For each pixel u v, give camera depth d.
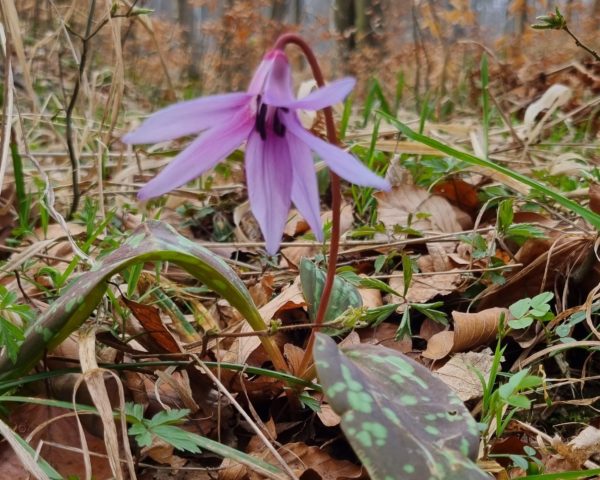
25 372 0.20
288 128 0.17
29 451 0.17
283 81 0.17
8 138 0.30
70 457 0.20
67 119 0.40
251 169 0.17
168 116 0.16
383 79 0.99
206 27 0.95
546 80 0.72
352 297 0.24
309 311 0.24
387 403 0.16
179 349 0.24
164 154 0.49
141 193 0.16
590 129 0.62
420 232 0.35
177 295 0.30
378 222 0.39
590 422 0.24
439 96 0.81
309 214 0.17
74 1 0.39
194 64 1.05
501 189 0.41
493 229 0.33
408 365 0.18
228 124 0.17
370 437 0.15
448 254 0.33
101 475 0.20
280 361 0.23
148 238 0.22
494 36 1.04
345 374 0.16
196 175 0.16
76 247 0.28
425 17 0.88
